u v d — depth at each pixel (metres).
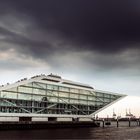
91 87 161.00
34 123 120.25
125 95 170.12
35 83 127.88
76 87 146.75
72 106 144.12
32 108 125.44
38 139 77.81
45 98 131.00
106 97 162.38
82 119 148.88
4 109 115.81
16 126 113.69
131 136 97.75
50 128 127.19
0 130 108.25
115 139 86.38
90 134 100.88
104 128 143.75
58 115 135.62
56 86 136.88
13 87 119.19
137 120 192.62
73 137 86.62
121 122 188.62
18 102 120.50
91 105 154.00
